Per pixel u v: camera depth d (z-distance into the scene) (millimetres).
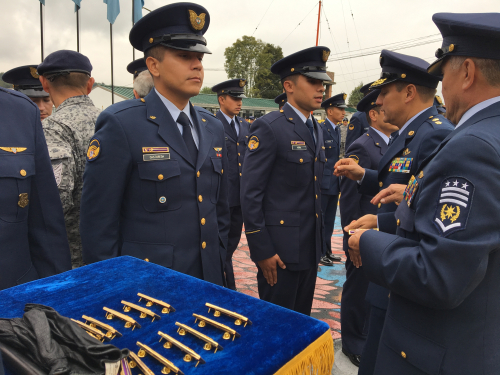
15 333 791
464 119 1094
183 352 835
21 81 2775
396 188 1573
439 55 1144
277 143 2312
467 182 902
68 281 1217
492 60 1013
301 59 2334
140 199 1647
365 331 2539
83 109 2168
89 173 1597
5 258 1350
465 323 1005
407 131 1821
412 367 1107
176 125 1745
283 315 991
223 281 1964
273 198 2381
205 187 1797
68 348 759
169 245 1647
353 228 1641
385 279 1100
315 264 2428
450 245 888
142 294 1115
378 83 1854
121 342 880
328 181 4703
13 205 1372
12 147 1382
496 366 994
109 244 1582
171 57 1636
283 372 796
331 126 5723
